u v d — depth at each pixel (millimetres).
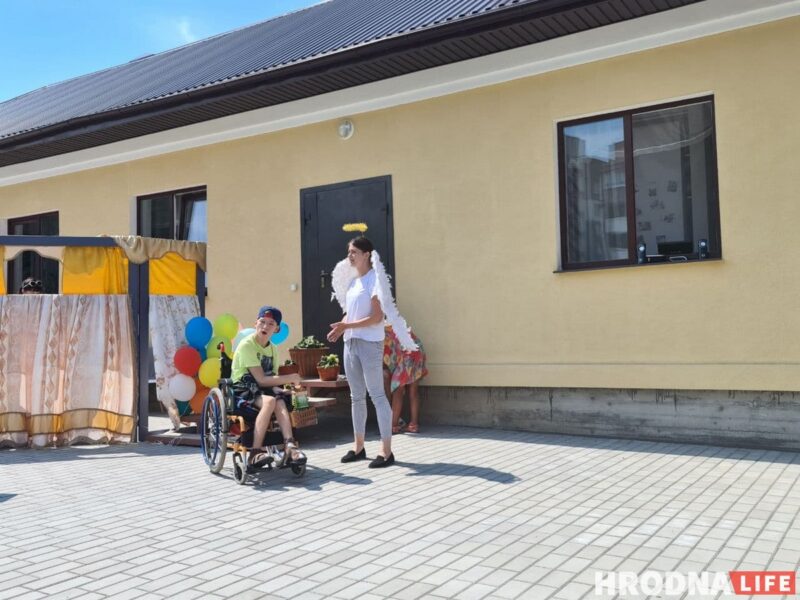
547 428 7891
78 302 8102
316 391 8672
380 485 5707
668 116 7441
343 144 9352
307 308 9656
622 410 7453
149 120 10234
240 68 9766
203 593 3594
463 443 7363
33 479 6309
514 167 8109
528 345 7965
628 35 7367
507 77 8117
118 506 5312
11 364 7879
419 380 8445
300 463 5953
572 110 7781
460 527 4551
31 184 12633
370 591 3562
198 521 4863
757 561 3838
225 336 8328
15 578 3863
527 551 4078
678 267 7129
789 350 6637
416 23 8062
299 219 9742
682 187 7371
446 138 8562
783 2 6660
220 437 6223
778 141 6723
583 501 5078
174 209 11203
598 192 7820
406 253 8812
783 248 6684
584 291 7645
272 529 4629
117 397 8141
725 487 5371
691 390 7105
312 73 8602
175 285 8953
